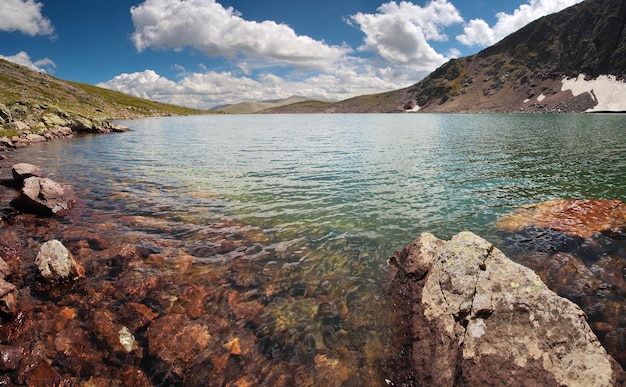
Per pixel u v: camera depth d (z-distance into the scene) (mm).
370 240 15055
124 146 49656
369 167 31984
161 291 10797
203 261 12852
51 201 17984
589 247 13977
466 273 9039
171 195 21734
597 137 58469
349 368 8070
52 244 11312
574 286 11492
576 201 18781
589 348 7031
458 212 18719
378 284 11562
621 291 11188
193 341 8711
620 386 6598
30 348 8117
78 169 30078
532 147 46375
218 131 87625
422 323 8609
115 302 10117
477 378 6961
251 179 26719
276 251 13875
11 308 9125
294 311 10086
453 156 39000
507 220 17016
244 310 10055
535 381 6719
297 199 21125
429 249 11289
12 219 16484
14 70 168875
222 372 7867
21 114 75375
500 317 7848
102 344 8453
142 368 7863
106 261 12492
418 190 23328
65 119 81438
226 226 16453
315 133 79812
